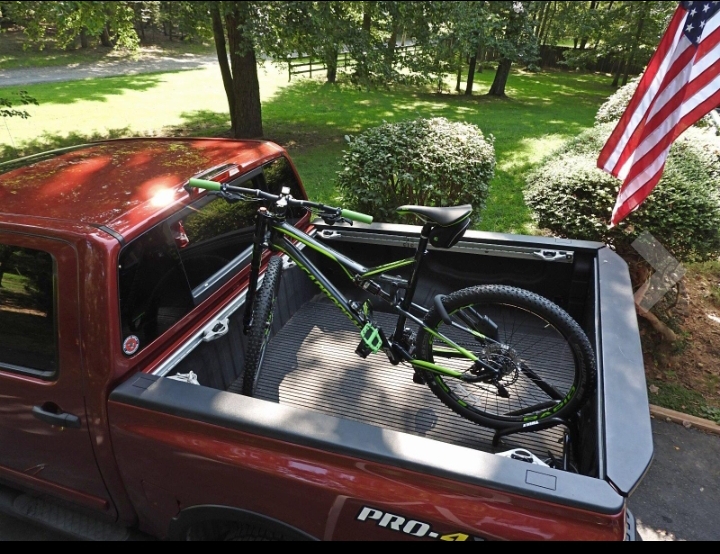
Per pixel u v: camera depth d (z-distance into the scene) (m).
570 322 2.13
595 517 1.45
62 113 13.14
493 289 2.26
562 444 2.31
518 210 7.07
